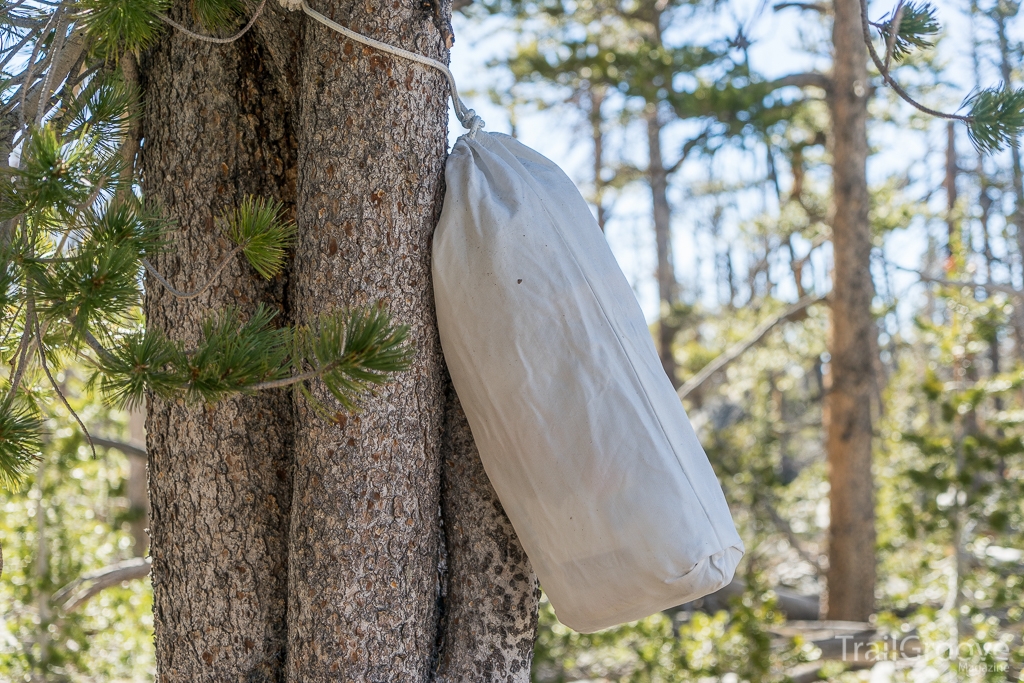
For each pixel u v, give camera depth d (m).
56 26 2.02
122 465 8.01
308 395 1.63
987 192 14.36
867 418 9.86
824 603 9.99
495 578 2.12
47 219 1.77
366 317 1.57
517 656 2.14
